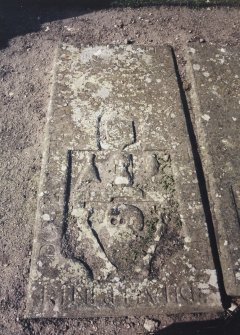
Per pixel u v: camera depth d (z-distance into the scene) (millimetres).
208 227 1385
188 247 1332
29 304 1223
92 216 1392
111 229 1364
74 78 1803
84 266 1287
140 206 1418
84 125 1631
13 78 1931
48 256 1305
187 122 1677
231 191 1466
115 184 1468
